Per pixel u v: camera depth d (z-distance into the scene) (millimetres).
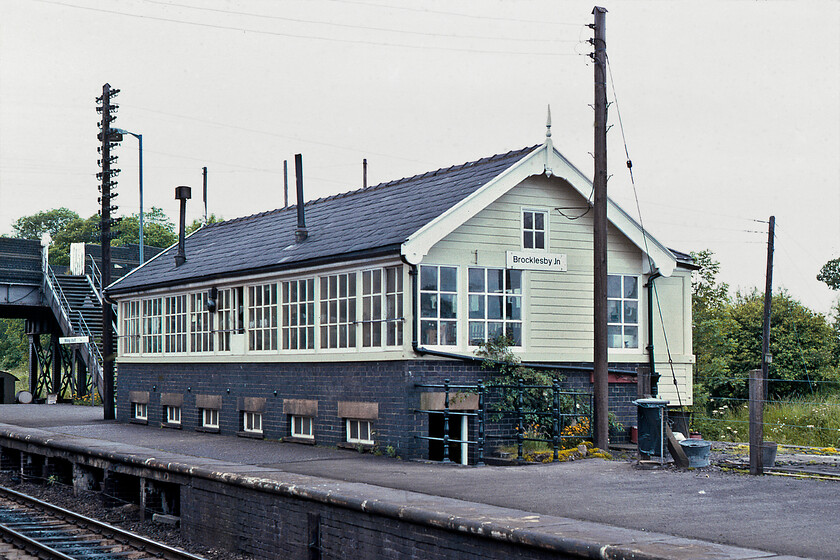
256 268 19297
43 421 25766
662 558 7523
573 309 18203
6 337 85375
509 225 17500
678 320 19609
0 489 18125
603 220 16406
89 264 44094
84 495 17406
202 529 13328
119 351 26000
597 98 16469
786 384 36625
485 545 8969
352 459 15617
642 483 12594
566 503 10805
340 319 17531
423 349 15852
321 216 21172
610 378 18297
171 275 23328
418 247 15695
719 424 24547
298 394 18500
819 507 10586
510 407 16750
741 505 10703
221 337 21266
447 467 14539
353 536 10578
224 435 20781
